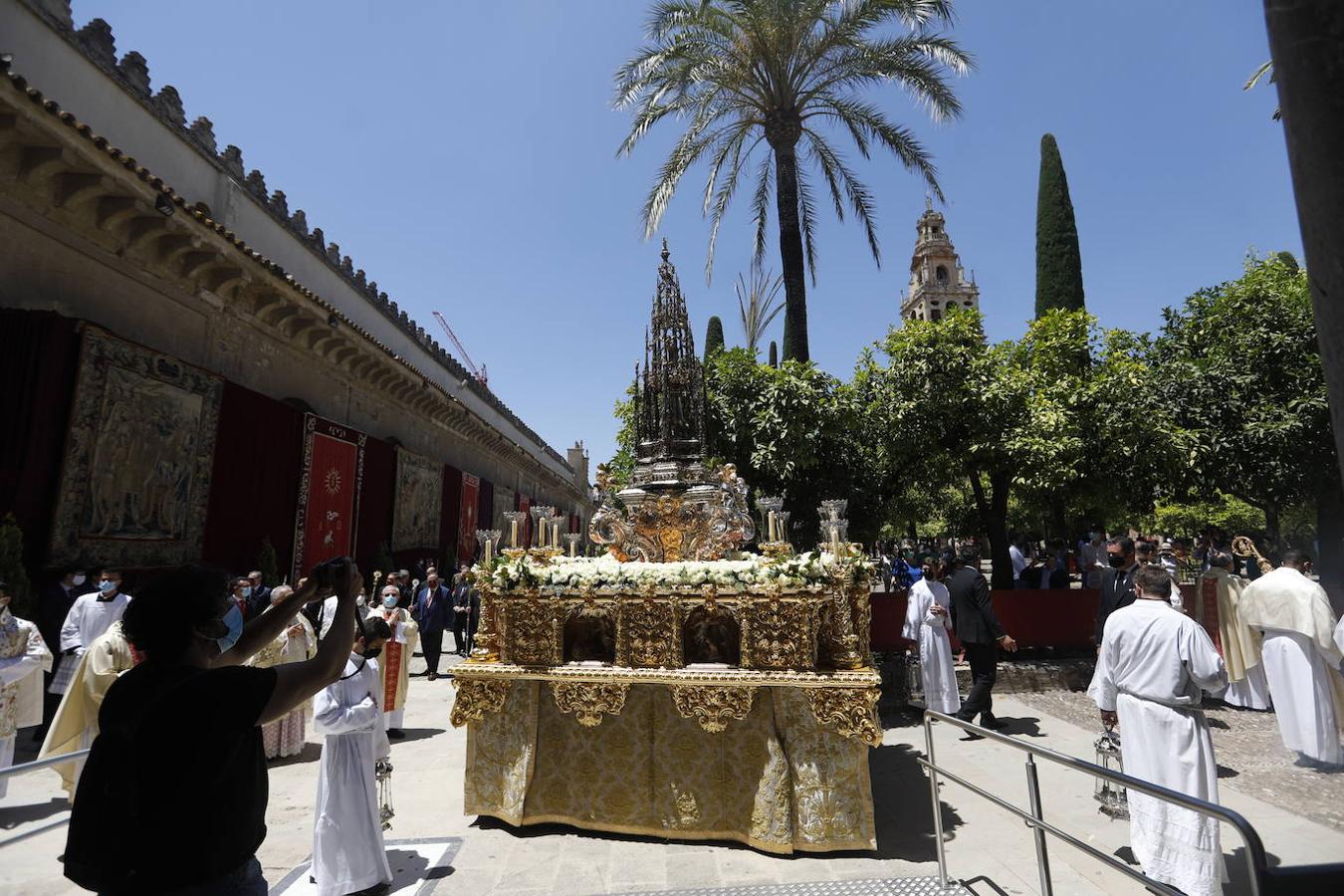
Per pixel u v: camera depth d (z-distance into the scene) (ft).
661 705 15.58
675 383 21.34
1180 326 50.24
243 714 5.63
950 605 26.09
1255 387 43.37
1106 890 12.50
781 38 37.52
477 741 16.30
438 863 13.98
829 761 14.39
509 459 104.01
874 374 36.29
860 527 36.86
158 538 31.17
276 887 13.14
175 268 33.55
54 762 8.90
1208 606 28.86
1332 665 19.97
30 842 11.79
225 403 36.11
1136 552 26.21
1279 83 3.56
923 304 185.26
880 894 12.28
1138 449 34.35
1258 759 20.34
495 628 16.28
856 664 14.75
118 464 28.86
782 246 38.78
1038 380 36.06
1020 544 73.61
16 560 23.26
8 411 24.48
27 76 27.30
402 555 59.67
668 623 15.14
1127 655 13.21
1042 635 31.89
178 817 5.37
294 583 41.86
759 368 34.27
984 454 31.60
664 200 41.93
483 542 16.88
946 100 37.60
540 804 15.69
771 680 14.16
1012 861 13.79
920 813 16.55
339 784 12.73
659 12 38.52
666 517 19.25
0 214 25.03
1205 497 47.52
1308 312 42.93
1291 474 42.32
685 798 14.97
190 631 6.14
